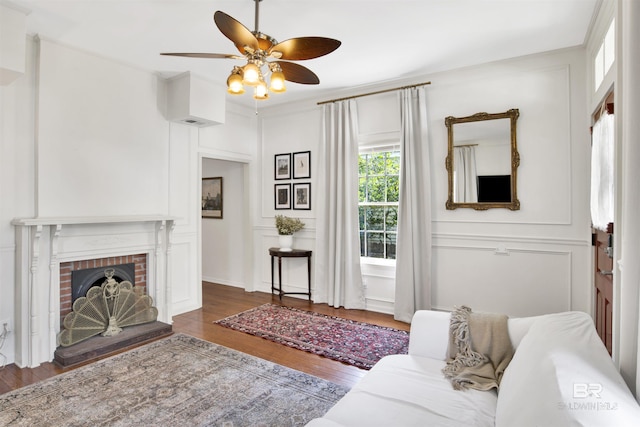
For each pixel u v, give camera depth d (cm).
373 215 459
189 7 266
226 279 595
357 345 332
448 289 399
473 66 382
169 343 337
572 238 340
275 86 238
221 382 262
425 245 400
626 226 136
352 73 401
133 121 382
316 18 282
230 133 507
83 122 339
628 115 134
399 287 409
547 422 95
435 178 405
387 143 437
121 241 360
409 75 408
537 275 356
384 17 281
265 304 473
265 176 544
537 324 168
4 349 292
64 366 289
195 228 454
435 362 201
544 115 350
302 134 506
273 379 267
